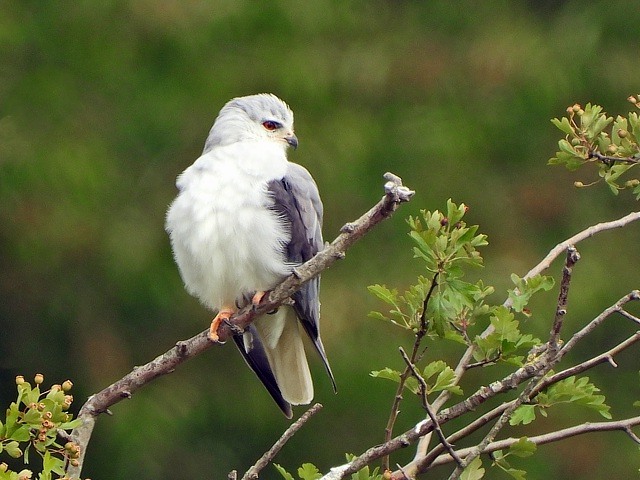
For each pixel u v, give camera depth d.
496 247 13.87
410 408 12.95
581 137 5.95
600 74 14.28
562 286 5.09
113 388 5.61
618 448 13.38
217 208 6.98
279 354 7.29
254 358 7.31
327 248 5.74
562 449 13.32
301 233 7.14
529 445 5.39
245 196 7.00
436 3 15.09
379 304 12.99
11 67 14.31
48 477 4.86
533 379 5.25
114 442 12.93
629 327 13.80
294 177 7.27
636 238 14.41
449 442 5.45
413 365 5.29
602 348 13.85
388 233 13.51
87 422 5.55
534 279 5.58
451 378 5.44
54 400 4.95
